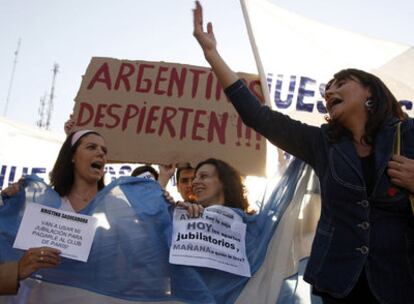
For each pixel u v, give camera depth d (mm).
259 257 3086
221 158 3895
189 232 3002
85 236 2836
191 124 3975
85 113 4043
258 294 3004
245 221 3162
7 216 2996
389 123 2289
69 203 3061
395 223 2107
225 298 2980
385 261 2078
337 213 2195
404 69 4262
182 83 4090
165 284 2908
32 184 3064
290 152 2533
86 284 2852
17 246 2760
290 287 3010
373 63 4281
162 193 3113
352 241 2123
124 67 4168
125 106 4043
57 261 2666
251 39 3861
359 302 2121
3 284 2580
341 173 2209
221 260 2986
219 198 3502
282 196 3170
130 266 2900
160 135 3961
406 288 2053
